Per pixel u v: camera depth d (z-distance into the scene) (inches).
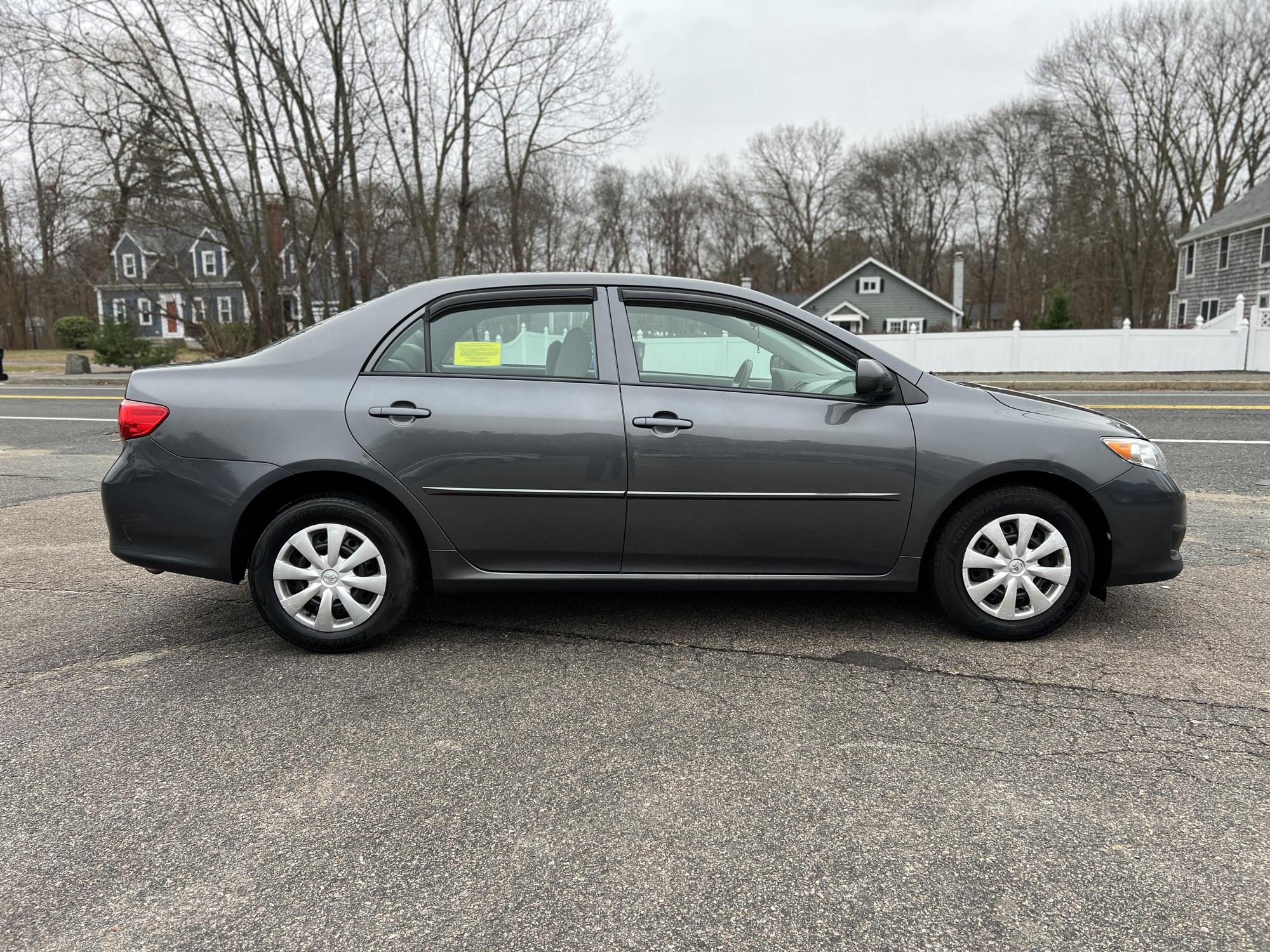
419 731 111.8
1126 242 1615.4
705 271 2652.6
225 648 141.9
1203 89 1503.4
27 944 72.5
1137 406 530.9
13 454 369.4
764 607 161.5
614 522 136.1
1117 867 82.7
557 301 139.9
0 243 1699.1
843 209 2491.4
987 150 2186.3
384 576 136.6
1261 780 98.5
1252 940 72.5
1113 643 141.9
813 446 135.1
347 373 135.8
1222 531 220.1
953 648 139.9
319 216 1011.3
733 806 93.8
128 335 1101.1
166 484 133.6
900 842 87.1
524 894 79.2
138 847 86.6
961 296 1747.0
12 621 155.9
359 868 83.0
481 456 133.7
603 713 117.2
